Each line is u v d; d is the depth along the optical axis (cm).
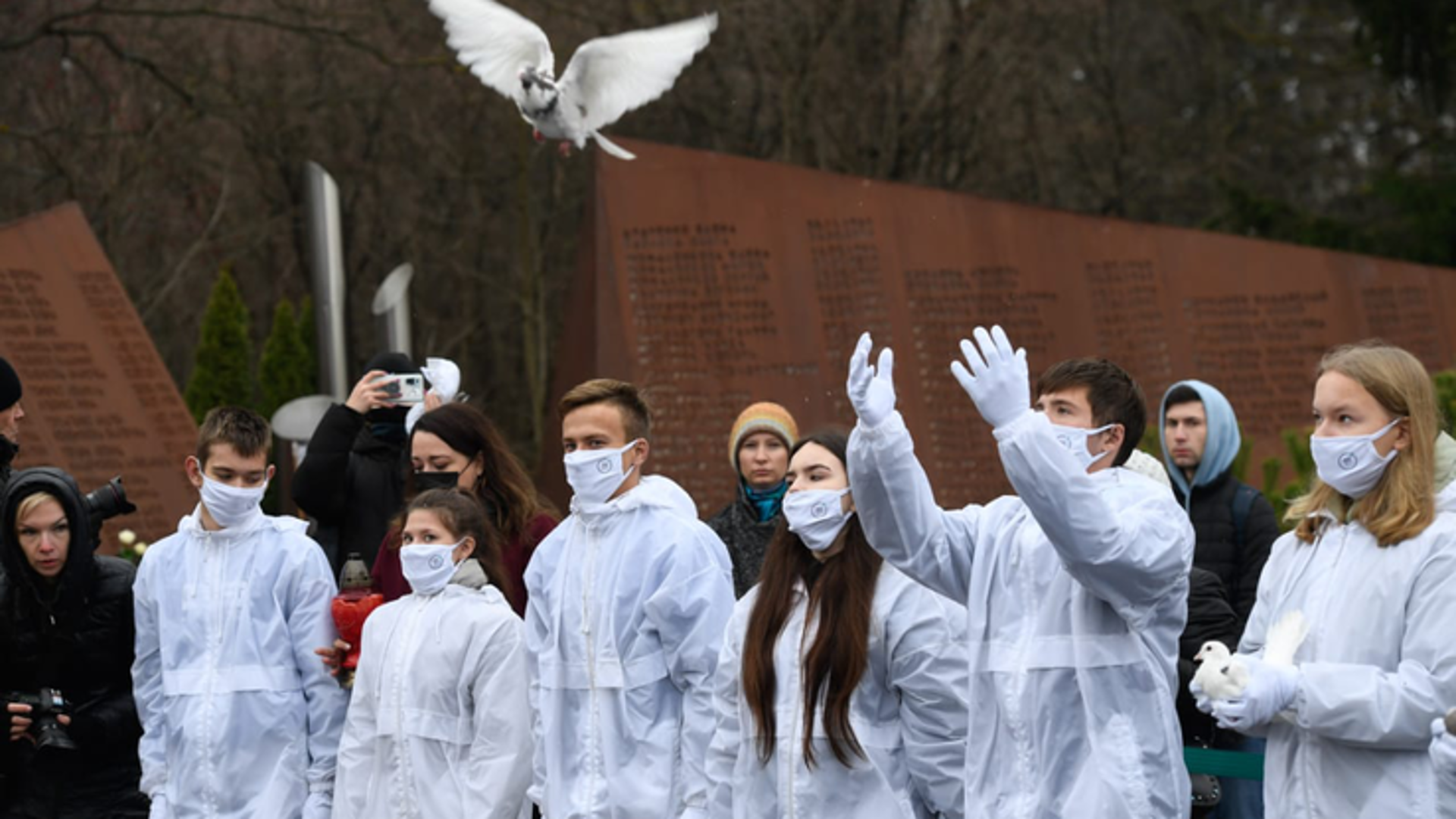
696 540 726
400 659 740
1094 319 1978
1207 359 1994
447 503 759
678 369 1859
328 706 789
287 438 1563
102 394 1783
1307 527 597
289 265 3553
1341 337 2022
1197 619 760
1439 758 519
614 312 1861
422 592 756
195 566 799
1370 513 570
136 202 3228
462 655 737
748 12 3111
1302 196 3694
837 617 650
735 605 701
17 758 810
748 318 1883
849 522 667
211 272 3469
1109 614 582
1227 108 3612
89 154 3177
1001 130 3347
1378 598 558
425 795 727
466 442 832
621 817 692
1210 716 749
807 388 1883
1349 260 2034
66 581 807
